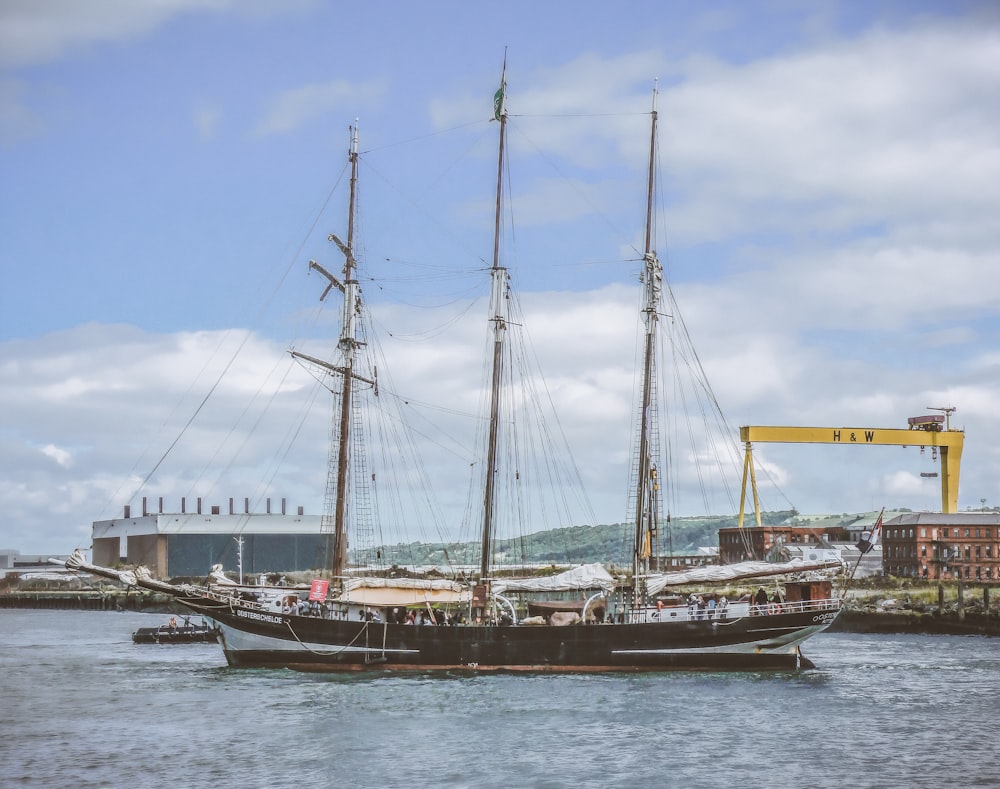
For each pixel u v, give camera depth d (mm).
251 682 82125
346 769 53531
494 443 95875
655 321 98875
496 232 97562
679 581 91312
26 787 50375
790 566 90188
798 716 67062
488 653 85750
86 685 83250
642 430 97125
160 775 52531
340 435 98625
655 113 100000
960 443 195875
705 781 51188
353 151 99625
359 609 90562
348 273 99188
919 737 60656
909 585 177500
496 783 50906
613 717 66500
